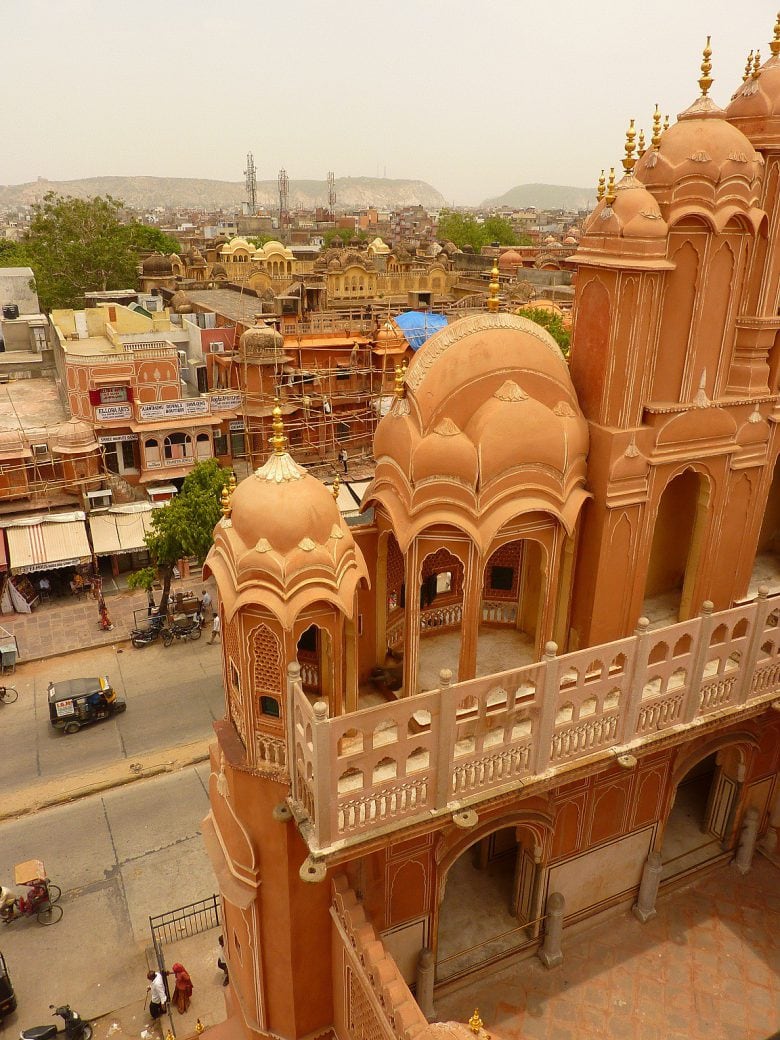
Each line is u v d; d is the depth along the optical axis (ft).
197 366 150.00
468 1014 40.40
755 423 40.96
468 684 29.99
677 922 46.32
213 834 40.27
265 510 32.40
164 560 94.12
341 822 30.19
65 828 65.57
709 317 37.52
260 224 536.01
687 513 47.01
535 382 36.65
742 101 38.27
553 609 38.75
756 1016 40.78
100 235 216.33
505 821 38.81
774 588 48.06
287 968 36.81
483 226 414.82
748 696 38.96
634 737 35.76
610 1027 39.96
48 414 138.51
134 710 82.02
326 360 143.43
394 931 38.17
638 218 34.37
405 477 35.70
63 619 101.14
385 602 41.50
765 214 37.81
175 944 54.95
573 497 36.88
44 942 55.36
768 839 51.49
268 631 32.37
